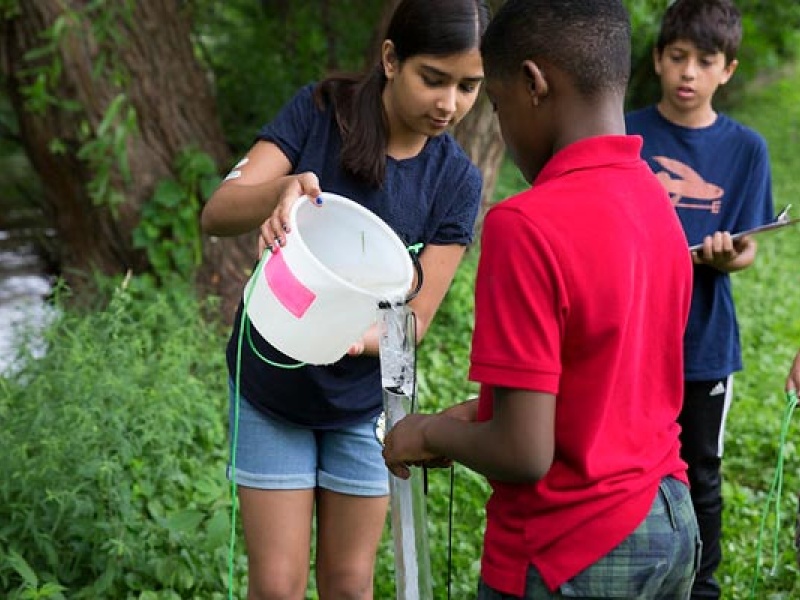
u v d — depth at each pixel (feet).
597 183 8.57
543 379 8.12
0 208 35.99
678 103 14.64
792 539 17.29
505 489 8.89
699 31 14.35
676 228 9.06
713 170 14.69
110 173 24.21
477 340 8.31
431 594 9.75
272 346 11.81
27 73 23.71
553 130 8.78
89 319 19.66
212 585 15.51
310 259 10.21
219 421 19.67
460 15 11.10
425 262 12.27
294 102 12.16
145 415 17.26
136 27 24.22
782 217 14.24
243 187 11.46
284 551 12.18
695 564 9.11
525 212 8.30
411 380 9.96
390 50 11.51
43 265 31.96
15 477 15.17
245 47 32.73
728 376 14.46
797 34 46.39
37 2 23.45
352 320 10.48
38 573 15.08
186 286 23.95
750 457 20.80
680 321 9.11
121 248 24.81
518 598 8.79
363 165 11.68
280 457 12.11
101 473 15.49
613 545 8.56
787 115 54.60
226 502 16.71
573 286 8.27
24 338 19.62
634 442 8.77
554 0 8.68
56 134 24.21
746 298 29.91
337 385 11.97
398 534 9.64
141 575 15.30
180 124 24.88
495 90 8.96
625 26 8.77
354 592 12.62
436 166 12.12
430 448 8.89
